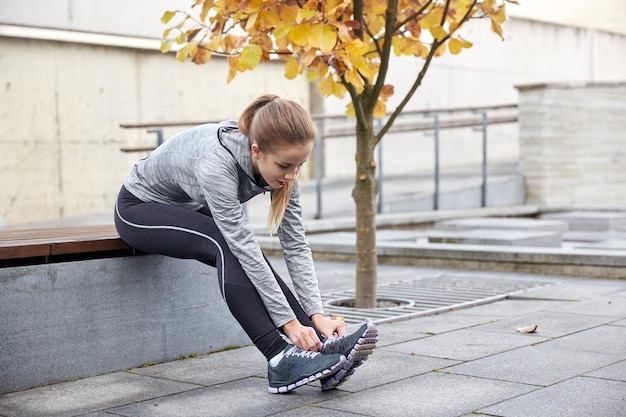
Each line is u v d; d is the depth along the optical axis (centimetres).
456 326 446
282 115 289
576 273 644
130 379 343
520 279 630
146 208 333
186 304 381
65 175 1135
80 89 1148
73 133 1142
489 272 676
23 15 1066
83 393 322
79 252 341
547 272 658
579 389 313
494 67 1741
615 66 2061
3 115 1067
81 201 1155
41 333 333
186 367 362
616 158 1388
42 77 1105
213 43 460
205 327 389
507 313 485
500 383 324
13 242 336
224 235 301
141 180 339
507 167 1484
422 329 439
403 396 308
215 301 393
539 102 1312
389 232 930
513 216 1208
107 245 348
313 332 301
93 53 1162
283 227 325
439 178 1295
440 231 923
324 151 1452
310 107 1466
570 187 1341
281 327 304
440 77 1633
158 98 1243
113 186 1194
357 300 516
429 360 366
